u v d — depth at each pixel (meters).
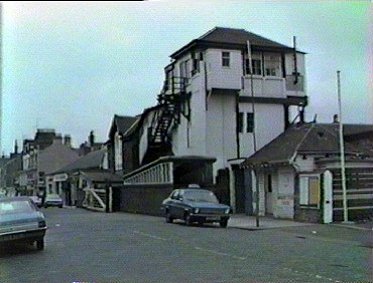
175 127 34.91
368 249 13.98
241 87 31.47
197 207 22.41
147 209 34.88
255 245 15.00
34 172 49.69
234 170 30.77
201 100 31.20
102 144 58.44
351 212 22.42
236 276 9.91
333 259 12.08
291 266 11.08
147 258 12.56
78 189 50.84
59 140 52.81
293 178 24.66
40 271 10.98
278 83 32.44
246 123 32.00
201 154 31.20
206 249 14.12
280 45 32.56
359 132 27.25
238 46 31.44
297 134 27.41
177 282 9.41
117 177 45.00
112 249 14.51
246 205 28.81
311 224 21.80
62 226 23.48
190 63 32.59
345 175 22.41
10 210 14.90
